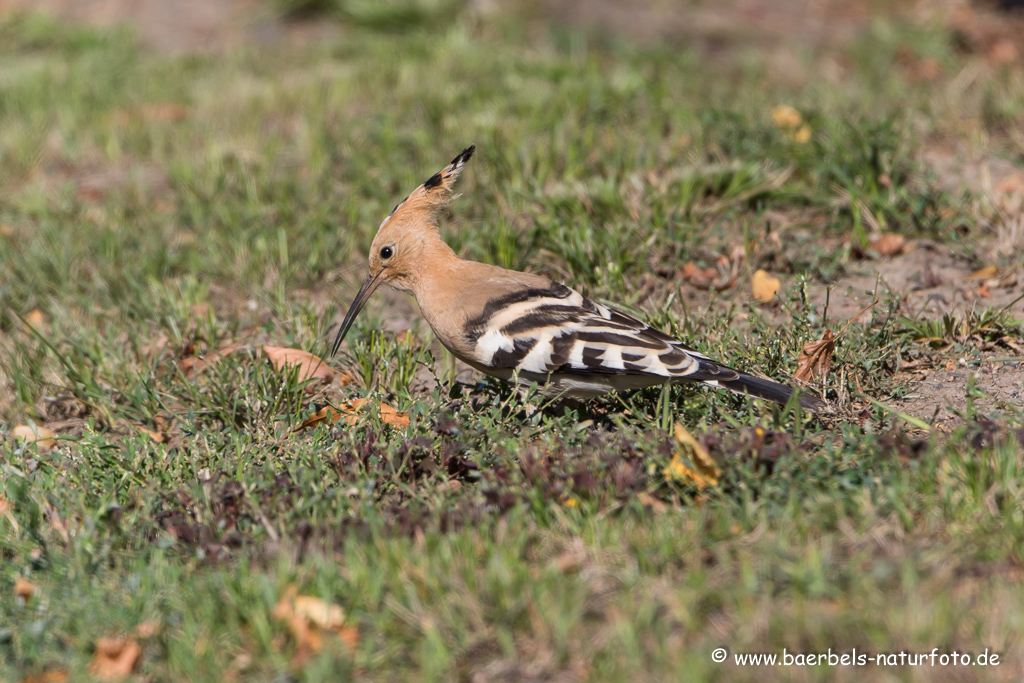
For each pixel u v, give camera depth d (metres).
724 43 22.95
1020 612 5.85
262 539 7.37
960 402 9.27
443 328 9.46
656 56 20.73
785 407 8.24
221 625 6.45
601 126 16.09
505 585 6.38
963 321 10.50
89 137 18.30
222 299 12.86
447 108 17.25
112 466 8.71
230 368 10.62
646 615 6.04
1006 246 12.05
